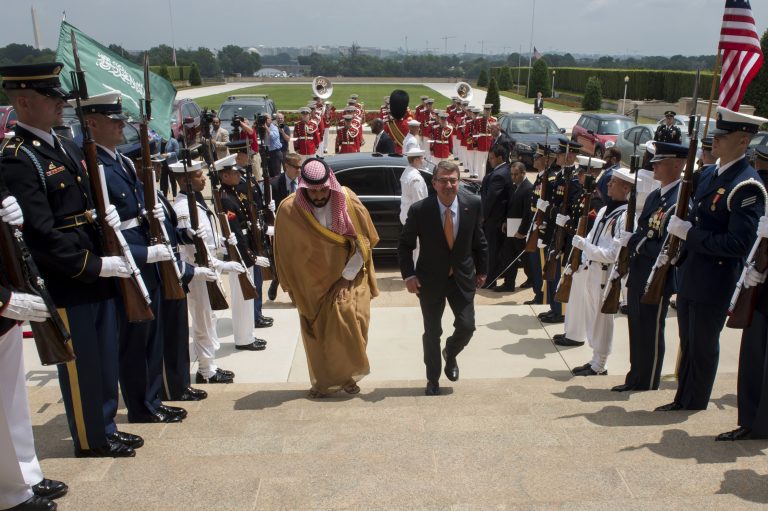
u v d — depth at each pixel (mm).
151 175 3941
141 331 4117
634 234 4805
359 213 5121
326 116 21250
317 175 4816
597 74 42781
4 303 2703
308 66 128500
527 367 6043
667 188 4586
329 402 4852
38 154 3197
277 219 5031
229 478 3008
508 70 54812
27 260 2848
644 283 4711
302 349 6496
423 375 5949
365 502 2742
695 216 4031
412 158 8117
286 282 5094
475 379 5574
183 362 4891
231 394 5113
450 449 3373
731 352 6285
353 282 5145
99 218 3377
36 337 2883
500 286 8648
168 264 4070
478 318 7328
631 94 37938
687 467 3041
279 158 15258
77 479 3078
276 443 3633
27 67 3104
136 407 4246
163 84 8445
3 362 2852
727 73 4086
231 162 5984
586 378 5480
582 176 6820
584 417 4090
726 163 3898
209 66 83375
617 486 2855
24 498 2807
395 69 117000
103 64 7590
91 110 3799
